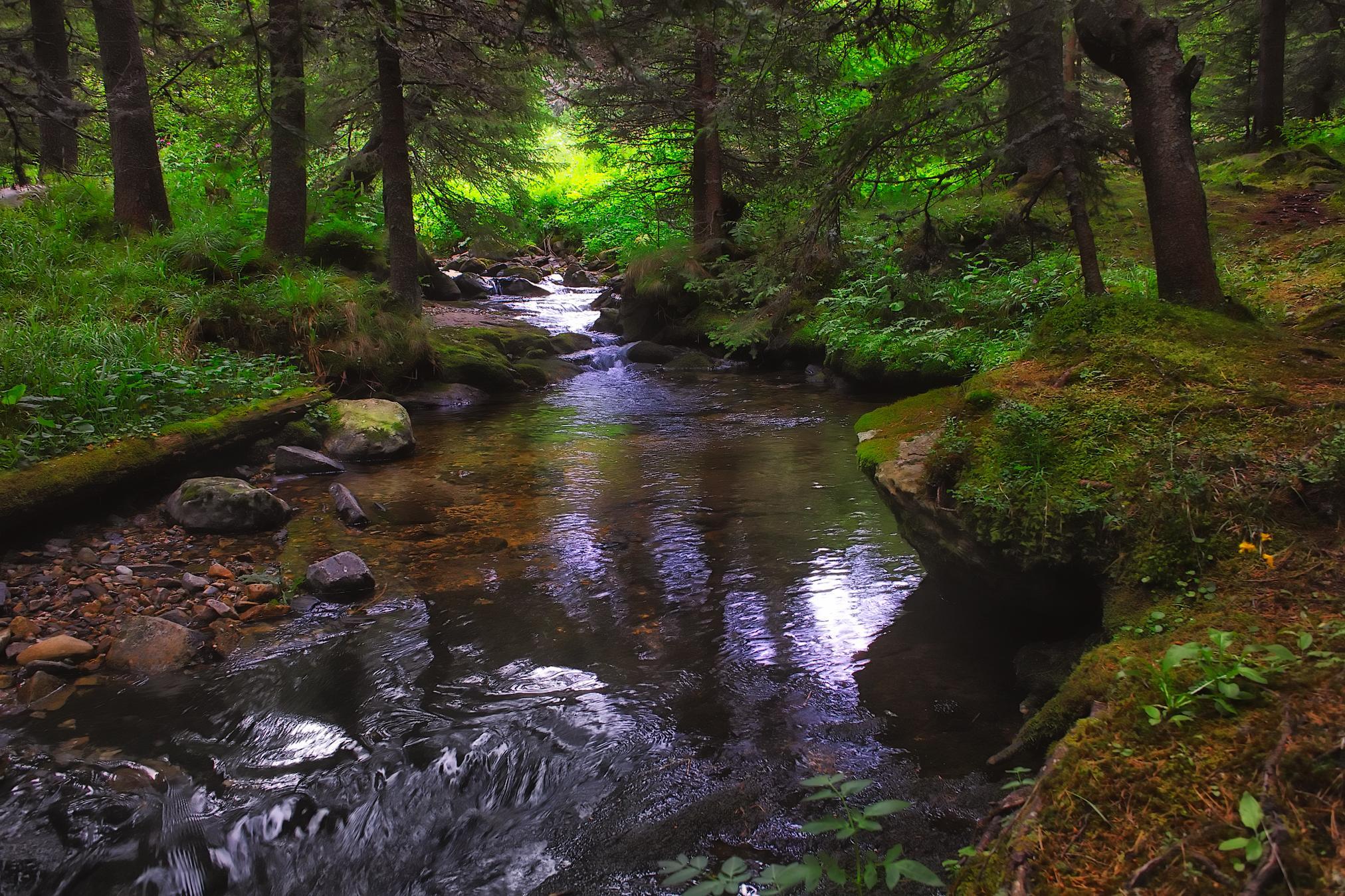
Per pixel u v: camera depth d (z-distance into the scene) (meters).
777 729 3.59
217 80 17.91
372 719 3.78
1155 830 1.93
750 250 16.27
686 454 8.65
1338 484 3.15
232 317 10.41
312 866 2.95
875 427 5.30
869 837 2.83
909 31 6.63
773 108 11.54
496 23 10.95
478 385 12.54
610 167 24.83
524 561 5.69
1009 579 3.95
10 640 4.47
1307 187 15.01
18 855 2.97
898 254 12.16
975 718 3.57
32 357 7.04
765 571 5.38
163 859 2.97
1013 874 1.92
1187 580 3.09
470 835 3.05
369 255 15.56
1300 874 1.69
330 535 6.23
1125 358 4.50
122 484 6.39
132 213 12.08
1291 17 21.66
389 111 12.15
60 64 14.54
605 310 18.83
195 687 4.10
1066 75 19.11
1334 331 5.84
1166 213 5.34
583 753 3.47
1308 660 2.37
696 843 2.90
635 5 9.20
